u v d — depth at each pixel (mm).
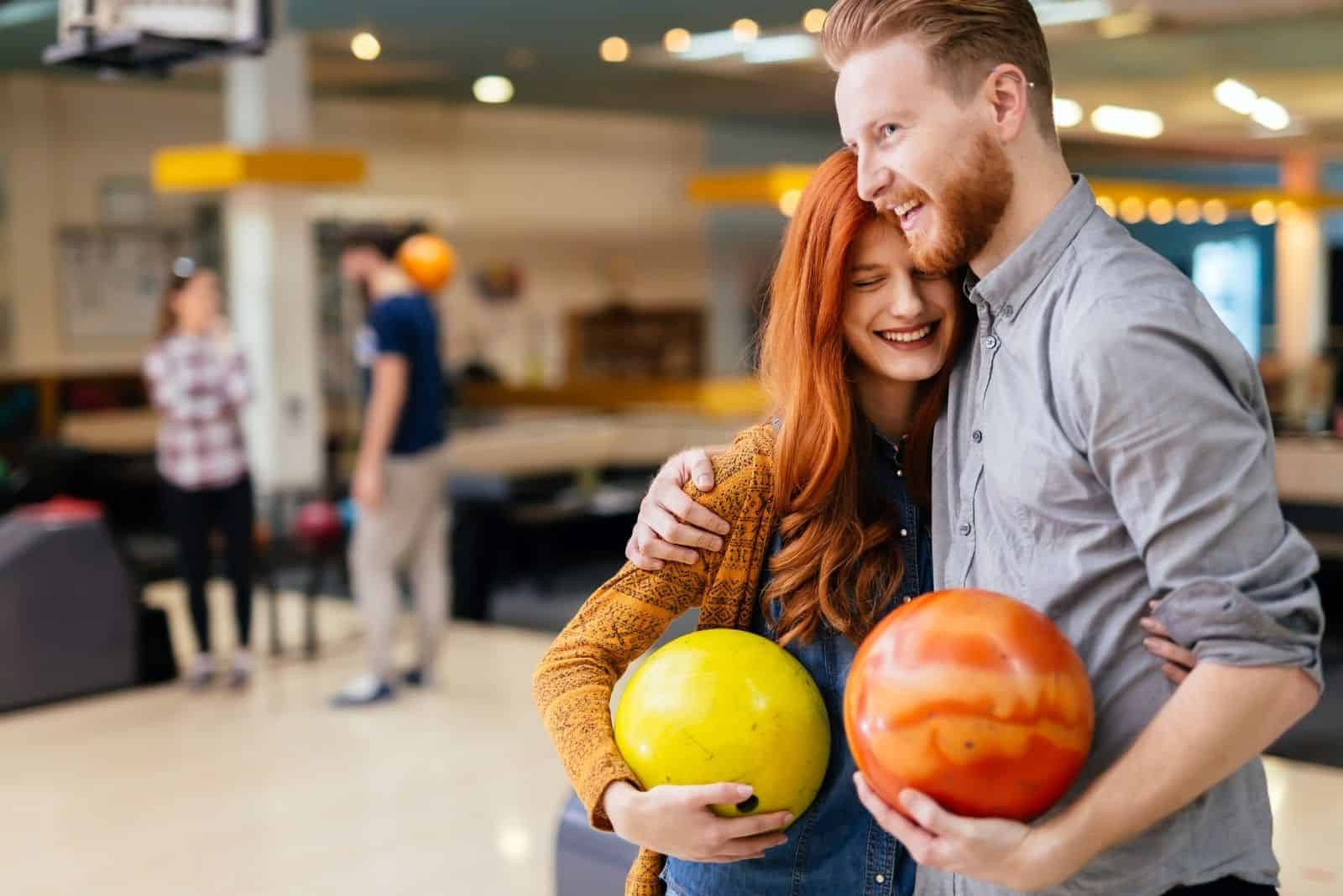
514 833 4410
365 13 8953
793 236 1580
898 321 1532
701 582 1650
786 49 10859
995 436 1457
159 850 4348
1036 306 1423
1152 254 1402
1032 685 1276
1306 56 11008
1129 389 1304
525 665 6555
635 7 8984
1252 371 1372
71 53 3857
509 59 11203
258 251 9234
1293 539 1317
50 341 12156
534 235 15883
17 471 9836
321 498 8641
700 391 11875
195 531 6219
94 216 12391
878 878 1590
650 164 17078
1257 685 1259
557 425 10898
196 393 6105
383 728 5582
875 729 1320
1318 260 19094
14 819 4660
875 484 1627
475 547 7746
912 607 1360
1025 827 1299
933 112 1378
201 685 6273
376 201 14312
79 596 6148
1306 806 4406
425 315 5824
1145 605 1372
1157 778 1286
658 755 1489
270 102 9203
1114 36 10016
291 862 4219
